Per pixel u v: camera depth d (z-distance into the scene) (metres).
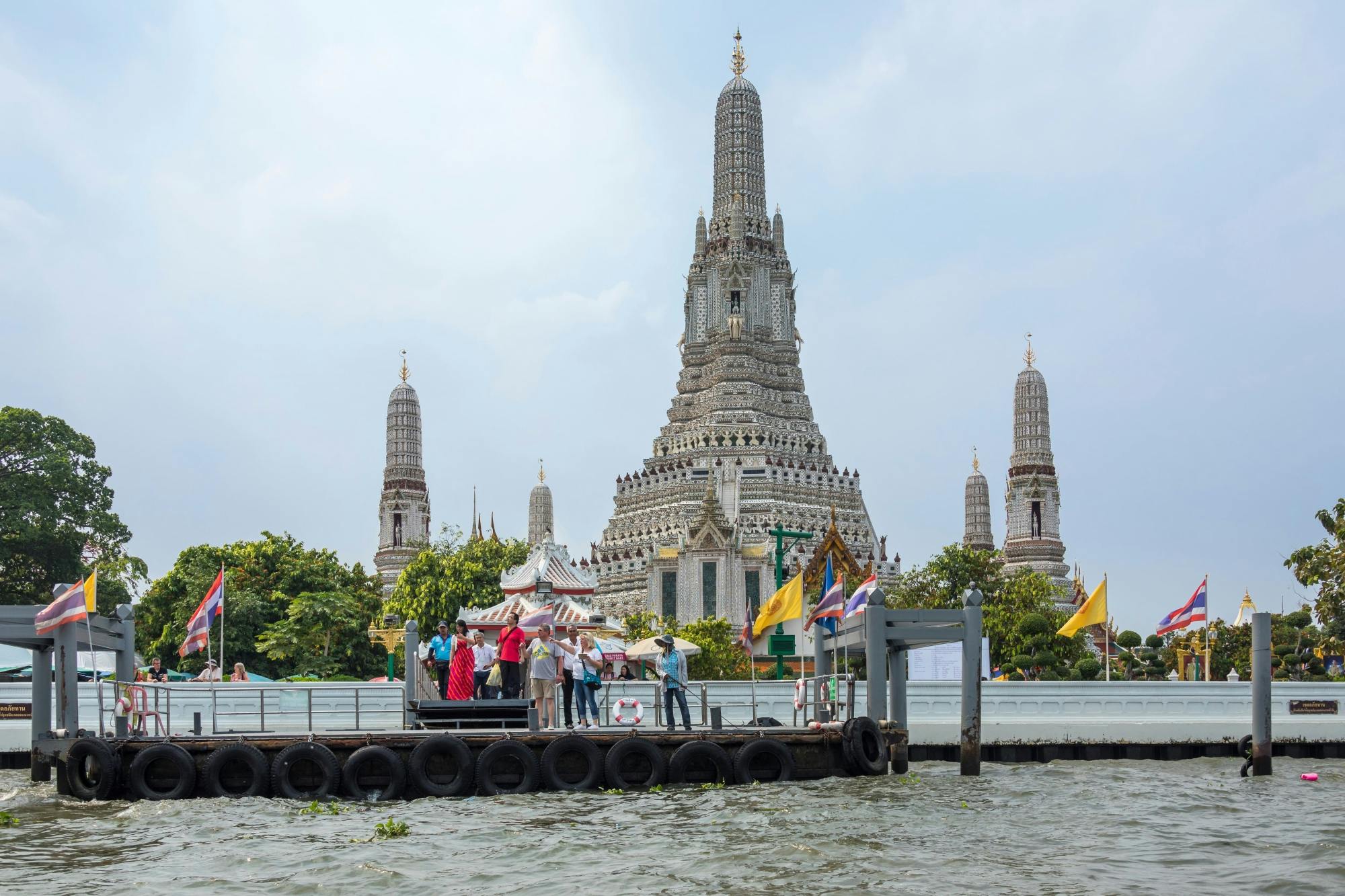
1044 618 89.00
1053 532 168.12
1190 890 25.88
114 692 45.91
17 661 65.56
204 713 53.22
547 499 161.75
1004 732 51.62
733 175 162.25
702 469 143.88
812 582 102.88
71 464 107.50
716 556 129.50
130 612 46.75
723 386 152.75
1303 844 30.45
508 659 42.88
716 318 158.75
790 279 162.25
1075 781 42.34
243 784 38.19
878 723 42.22
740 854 29.33
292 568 103.12
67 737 40.31
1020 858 29.03
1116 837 31.50
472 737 38.78
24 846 31.19
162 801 37.34
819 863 28.55
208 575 100.25
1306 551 83.25
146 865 28.83
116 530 109.81
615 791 38.75
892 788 39.03
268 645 94.75
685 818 33.88
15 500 103.56
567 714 42.47
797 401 157.25
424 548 144.62
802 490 143.62
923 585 97.25
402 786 37.97
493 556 120.81
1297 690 55.09
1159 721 52.47
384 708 54.31
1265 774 44.50
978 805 36.34
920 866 28.19
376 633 99.62
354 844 30.91
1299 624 99.12
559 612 65.44
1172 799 38.03
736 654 101.69
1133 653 97.56
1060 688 53.72
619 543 146.38
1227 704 54.00
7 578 106.94
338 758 38.41
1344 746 53.53
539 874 27.81
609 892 26.27
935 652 60.97
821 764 41.25
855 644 45.78
